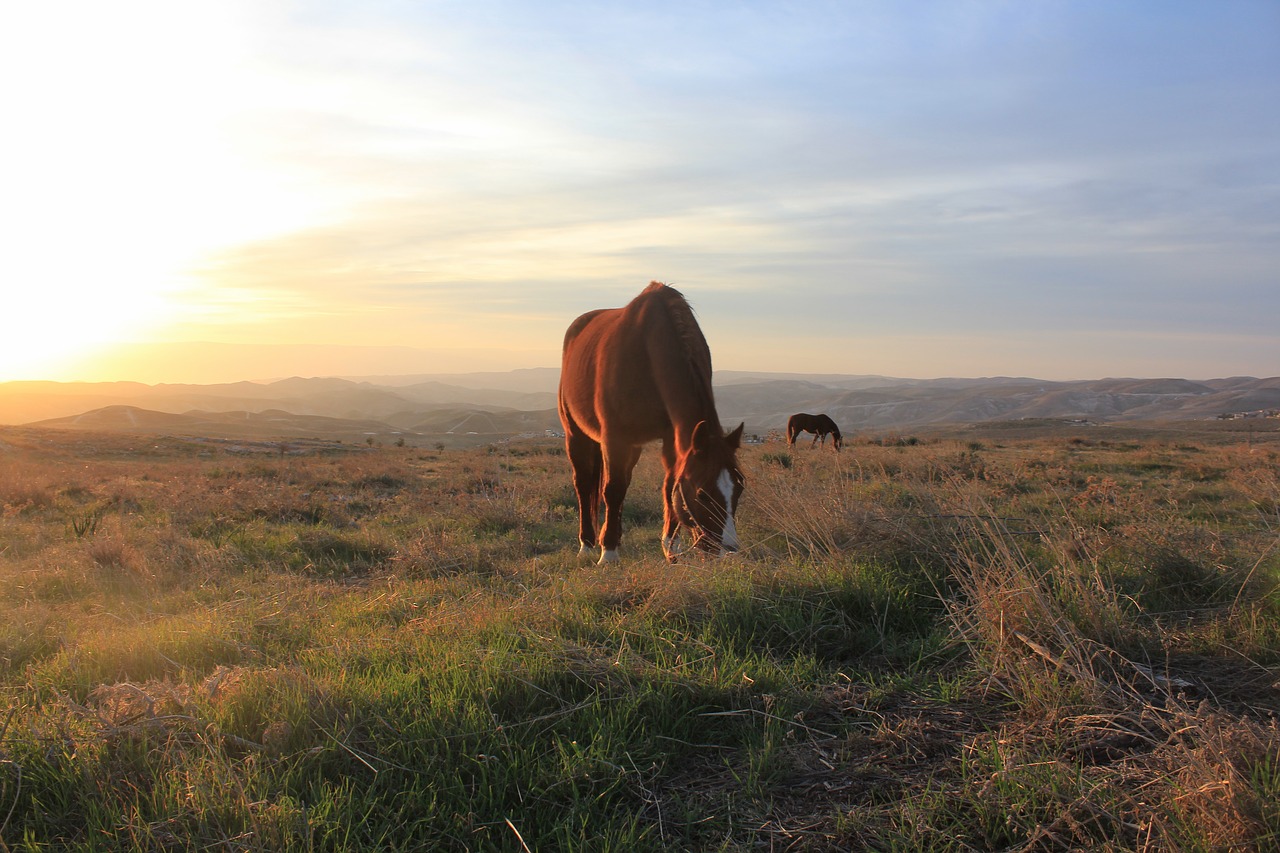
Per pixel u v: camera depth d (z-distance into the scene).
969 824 2.19
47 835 2.18
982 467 12.22
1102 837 2.06
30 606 5.10
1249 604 4.13
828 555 5.09
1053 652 3.38
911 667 3.52
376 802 2.27
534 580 5.68
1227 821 1.94
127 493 11.60
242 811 2.16
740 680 3.23
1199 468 13.88
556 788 2.41
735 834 2.25
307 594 5.42
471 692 3.00
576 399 7.26
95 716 2.71
